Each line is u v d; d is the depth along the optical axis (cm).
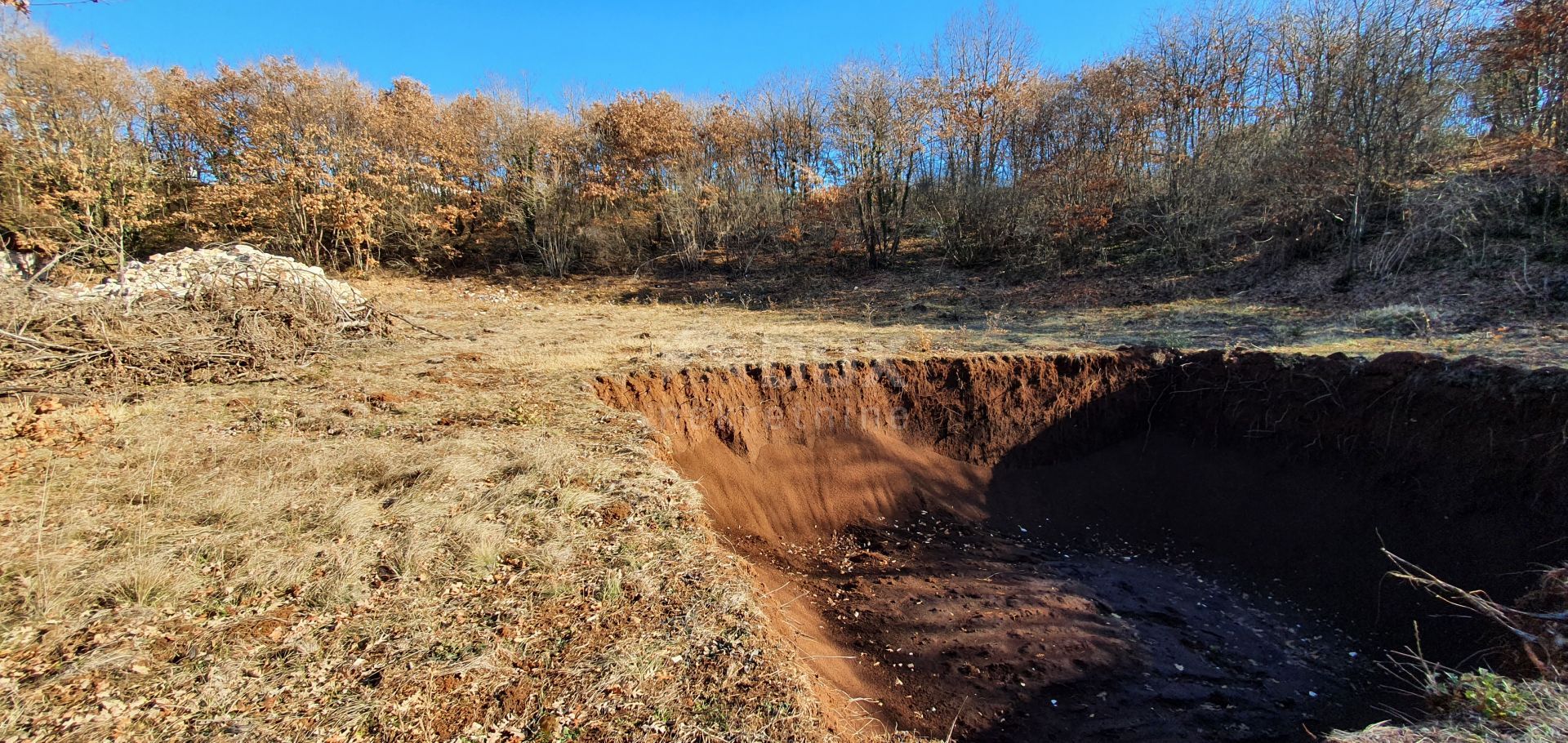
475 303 2008
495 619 392
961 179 2317
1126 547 898
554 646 371
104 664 333
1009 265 2011
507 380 923
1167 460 994
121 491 515
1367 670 637
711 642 377
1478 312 1035
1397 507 770
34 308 733
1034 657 618
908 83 2161
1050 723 530
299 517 492
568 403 816
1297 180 1507
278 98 2209
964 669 586
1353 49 1534
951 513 951
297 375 896
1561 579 522
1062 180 1984
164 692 320
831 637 604
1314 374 884
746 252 2461
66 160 1952
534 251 2577
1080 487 997
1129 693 584
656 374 951
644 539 491
